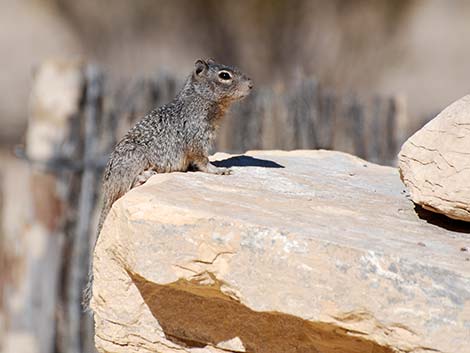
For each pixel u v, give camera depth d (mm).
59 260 16938
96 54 36281
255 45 37469
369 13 37625
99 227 10453
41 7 35844
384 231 8141
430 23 38000
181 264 8023
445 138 8398
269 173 10352
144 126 10594
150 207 8188
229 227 7812
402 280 7215
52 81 17031
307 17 37531
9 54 34906
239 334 8656
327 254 7461
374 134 18422
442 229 8430
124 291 8828
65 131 16906
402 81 37312
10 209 22516
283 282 7609
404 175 8797
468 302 7027
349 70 37562
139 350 9000
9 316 17359
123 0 36156
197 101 10992
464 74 37312
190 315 8758
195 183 9352
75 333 16609
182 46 37000
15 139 31094
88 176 16594
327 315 7473
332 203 9094
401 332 7211
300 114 17312
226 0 37062
